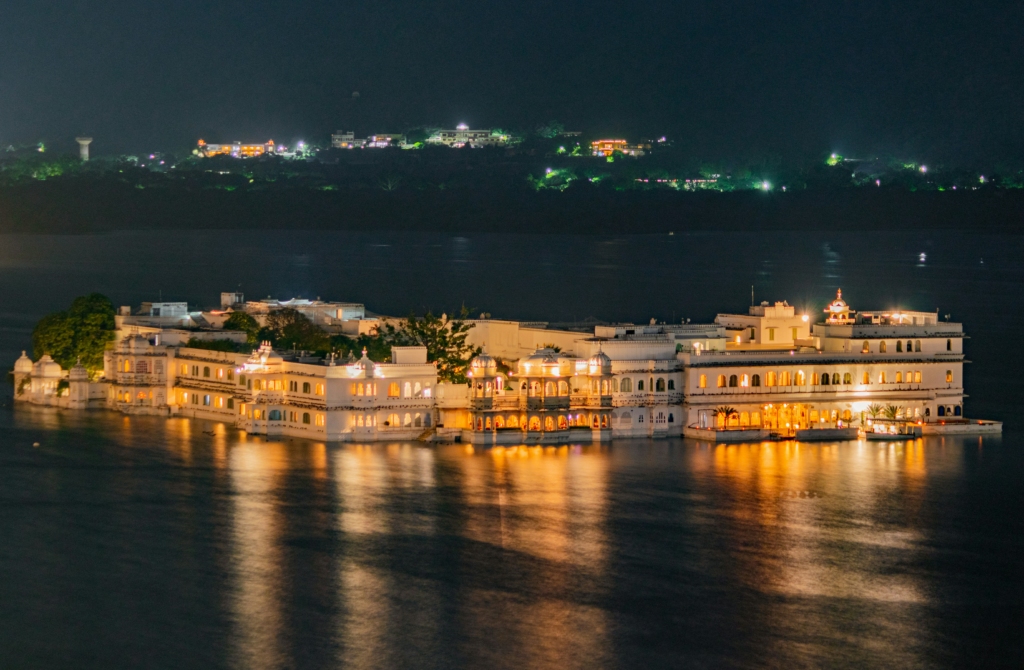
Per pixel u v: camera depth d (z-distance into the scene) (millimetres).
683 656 162875
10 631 166625
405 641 165125
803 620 173500
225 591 178875
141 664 158750
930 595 181875
